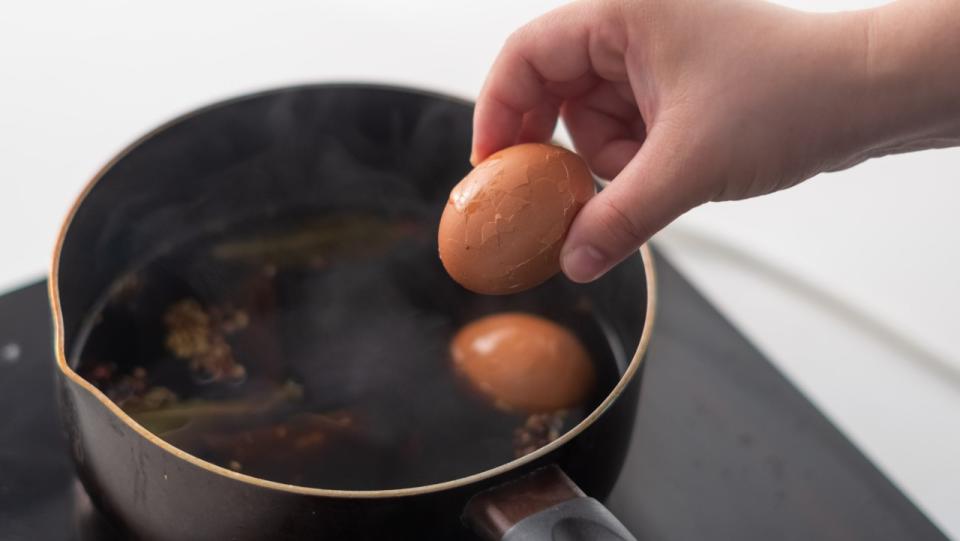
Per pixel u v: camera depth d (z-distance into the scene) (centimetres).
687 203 55
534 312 66
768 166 56
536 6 92
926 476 67
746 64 55
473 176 57
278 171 70
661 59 56
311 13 90
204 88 84
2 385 65
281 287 68
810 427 66
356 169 70
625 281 62
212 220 69
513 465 51
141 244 67
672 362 68
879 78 55
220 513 51
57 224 75
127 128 81
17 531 60
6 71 84
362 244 70
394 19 90
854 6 89
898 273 76
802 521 63
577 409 62
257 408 62
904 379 71
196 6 90
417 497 50
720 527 62
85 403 52
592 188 57
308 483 59
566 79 62
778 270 76
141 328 65
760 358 69
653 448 65
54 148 79
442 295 68
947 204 80
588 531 50
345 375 64
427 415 62
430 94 66
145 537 54
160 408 61
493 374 62
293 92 66
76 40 86
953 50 55
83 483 56
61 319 54
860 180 81
